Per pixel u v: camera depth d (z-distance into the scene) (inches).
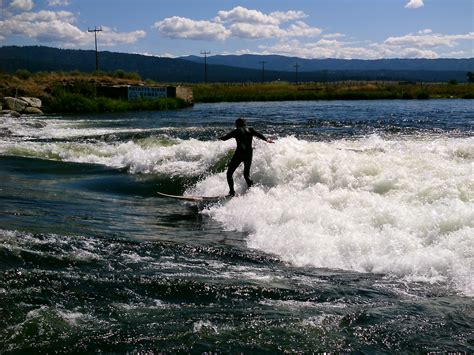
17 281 258.4
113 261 295.4
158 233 365.7
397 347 200.2
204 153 589.6
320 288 256.4
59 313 227.0
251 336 209.3
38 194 494.3
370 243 299.4
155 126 1152.2
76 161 709.3
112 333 211.3
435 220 303.6
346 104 2091.5
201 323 220.1
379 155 457.7
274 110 1705.2
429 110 1553.9
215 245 335.6
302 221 350.6
